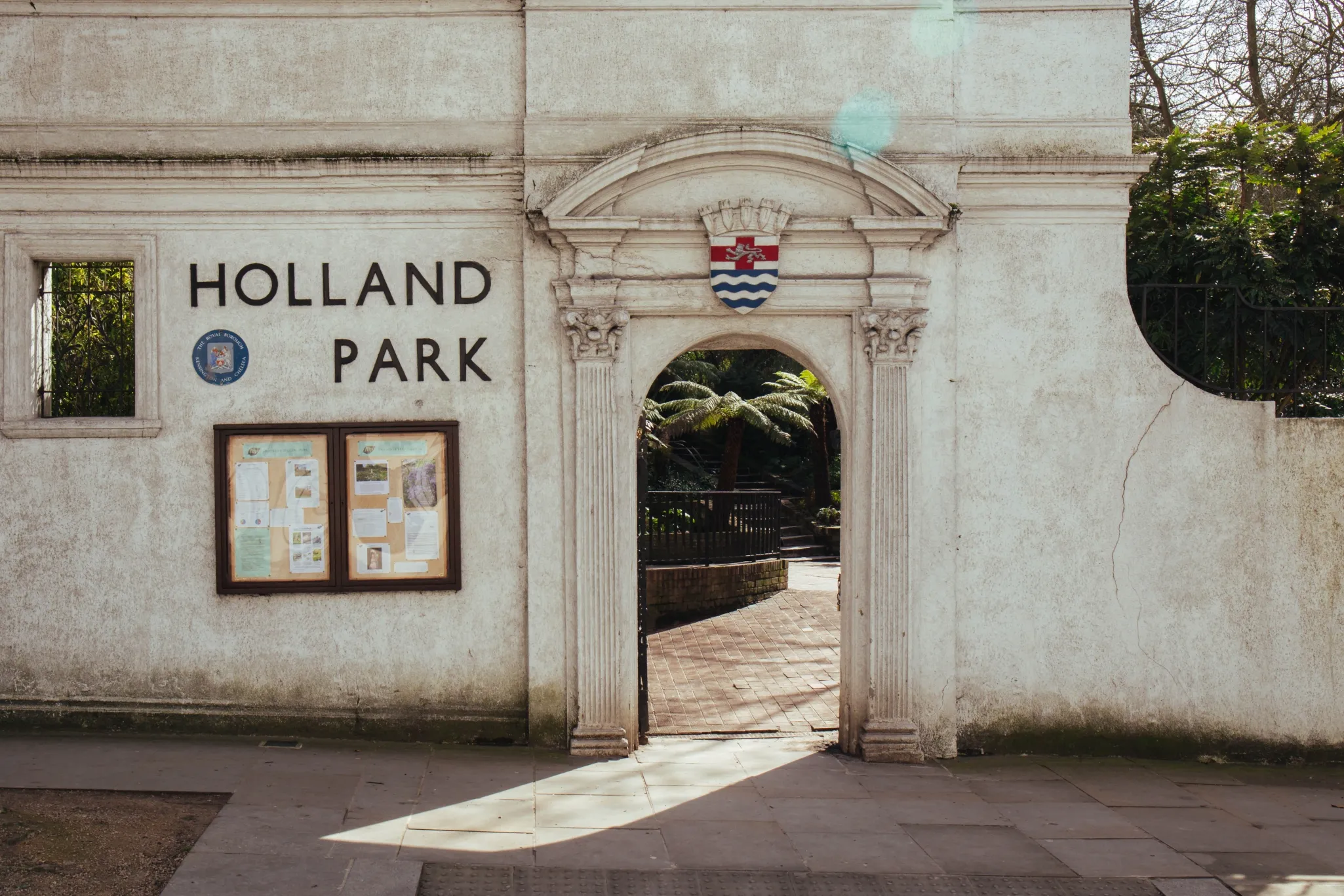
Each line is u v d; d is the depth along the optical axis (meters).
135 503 7.57
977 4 7.75
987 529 7.77
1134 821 6.64
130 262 7.71
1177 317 8.08
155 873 5.29
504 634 7.69
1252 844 6.30
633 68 7.61
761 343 8.25
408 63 7.65
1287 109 14.24
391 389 7.64
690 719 8.96
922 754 7.70
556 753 7.59
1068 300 7.78
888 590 7.62
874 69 7.65
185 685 7.61
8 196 7.52
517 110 7.66
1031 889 5.62
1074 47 7.77
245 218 7.59
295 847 5.69
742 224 7.46
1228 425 7.82
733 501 14.85
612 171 7.38
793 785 7.12
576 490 7.55
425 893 5.29
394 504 7.63
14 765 6.78
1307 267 9.72
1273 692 7.87
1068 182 7.71
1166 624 7.84
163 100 7.60
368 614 7.65
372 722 7.66
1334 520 7.84
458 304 7.64
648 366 7.66
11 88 7.57
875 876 5.71
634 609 7.73
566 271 7.55
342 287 7.62
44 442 7.55
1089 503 7.80
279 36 7.62
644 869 5.69
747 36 7.65
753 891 5.49
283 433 7.58
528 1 7.55
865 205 7.60
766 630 13.05
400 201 7.62
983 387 7.76
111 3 7.57
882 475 7.60
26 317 7.57
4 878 5.12
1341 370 9.48
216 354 7.58
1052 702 7.83
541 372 7.59
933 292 7.65
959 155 7.60
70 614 7.57
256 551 7.60
